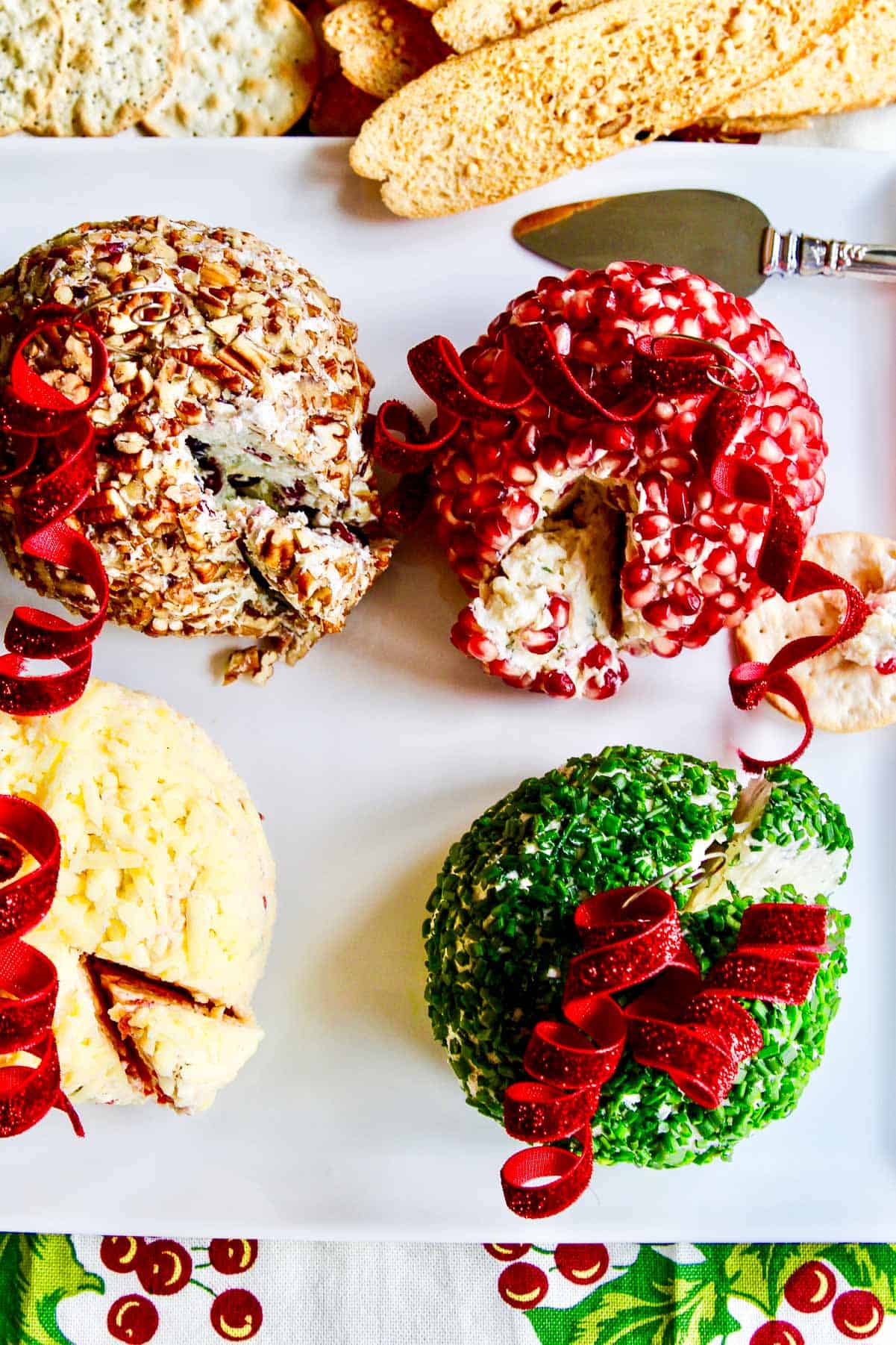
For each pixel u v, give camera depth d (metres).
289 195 0.71
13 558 0.67
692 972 0.63
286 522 0.65
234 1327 0.71
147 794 0.66
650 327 0.65
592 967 0.62
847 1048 0.71
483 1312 0.72
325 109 0.74
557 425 0.66
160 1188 0.70
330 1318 0.71
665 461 0.66
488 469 0.67
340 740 0.71
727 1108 0.64
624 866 0.65
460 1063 0.66
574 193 0.71
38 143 0.71
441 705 0.71
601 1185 0.70
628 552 0.67
